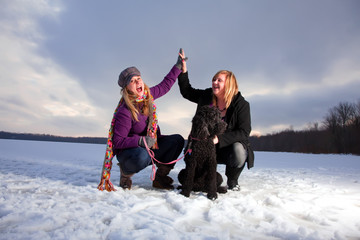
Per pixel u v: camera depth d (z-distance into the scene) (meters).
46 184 2.95
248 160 2.94
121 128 2.73
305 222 1.82
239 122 2.97
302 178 4.10
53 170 4.39
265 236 1.53
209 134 2.46
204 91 3.47
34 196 2.28
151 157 2.73
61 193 2.45
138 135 2.92
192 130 2.52
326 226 1.74
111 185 2.67
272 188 3.07
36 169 4.47
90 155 8.79
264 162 8.34
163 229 1.51
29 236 1.36
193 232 1.54
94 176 3.80
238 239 1.44
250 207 2.02
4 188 2.70
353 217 1.94
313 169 5.91
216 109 2.59
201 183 2.65
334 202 2.37
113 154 2.82
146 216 1.77
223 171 5.12
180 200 2.17
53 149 12.08
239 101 3.03
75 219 1.66
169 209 2.02
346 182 3.75
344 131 30.77
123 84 2.88
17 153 8.46
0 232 1.43
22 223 1.56
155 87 3.22
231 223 1.72
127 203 2.05
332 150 30.56
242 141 2.90
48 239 1.34
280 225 1.67
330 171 5.45
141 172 4.39
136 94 2.86
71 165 5.35
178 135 3.10
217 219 1.76
